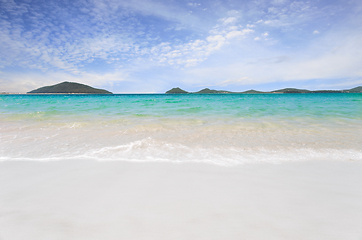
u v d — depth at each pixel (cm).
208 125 705
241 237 161
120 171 298
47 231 167
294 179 274
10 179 267
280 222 181
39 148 418
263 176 284
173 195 228
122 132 591
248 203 212
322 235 163
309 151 406
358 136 537
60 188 243
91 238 160
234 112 1124
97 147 430
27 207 202
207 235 164
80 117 909
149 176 281
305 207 204
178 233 166
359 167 320
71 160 346
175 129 638
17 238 157
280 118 877
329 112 1092
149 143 460
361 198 223
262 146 445
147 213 193
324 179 275
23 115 964
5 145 438
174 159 355
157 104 1866
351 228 172
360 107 1378
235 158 363
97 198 220
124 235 164
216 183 260
